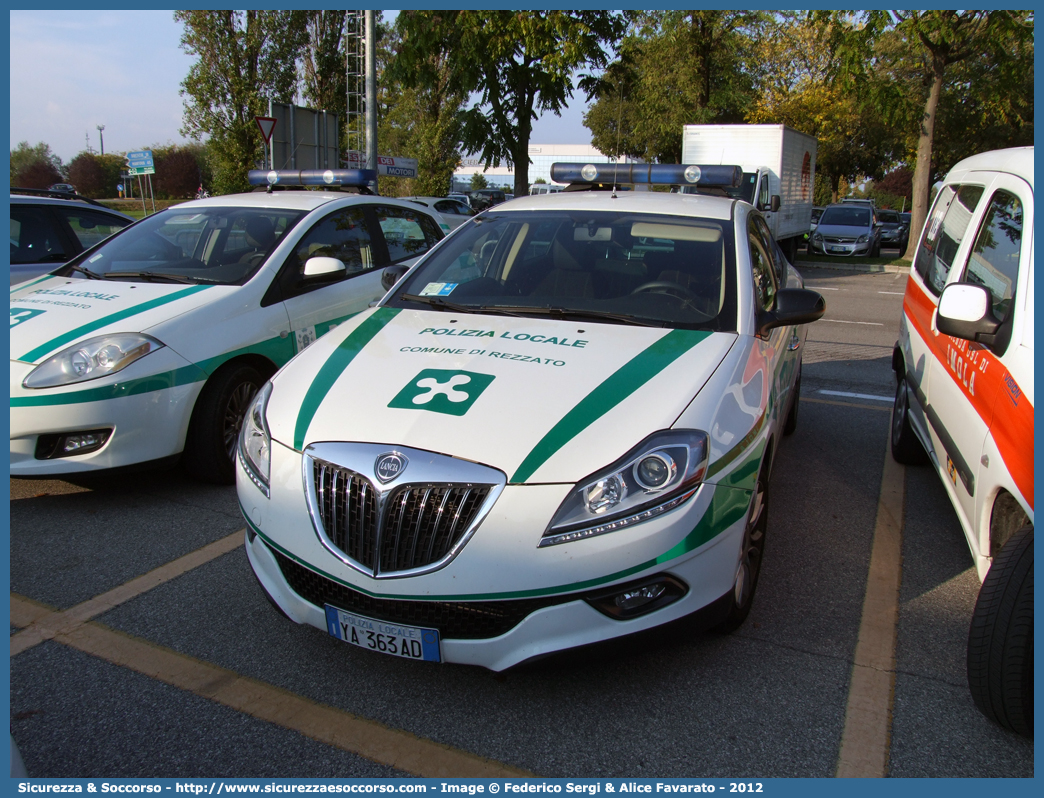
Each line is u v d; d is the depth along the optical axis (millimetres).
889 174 62469
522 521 2232
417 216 6141
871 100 17469
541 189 19797
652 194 4102
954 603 3180
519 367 2697
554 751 2311
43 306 4203
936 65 17469
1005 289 2855
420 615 2311
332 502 2389
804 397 6605
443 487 2275
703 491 2379
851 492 4414
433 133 25109
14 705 2482
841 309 11969
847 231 21328
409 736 2369
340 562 2357
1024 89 20984
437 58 23188
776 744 2344
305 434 2516
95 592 3172
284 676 2645
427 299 3475
